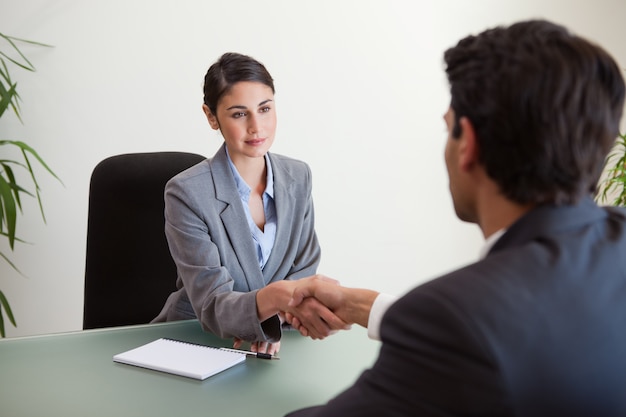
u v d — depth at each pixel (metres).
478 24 3.55
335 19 3.27
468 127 0.76
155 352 1.43
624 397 0.69
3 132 2.83
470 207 0.82
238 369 1.37
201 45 3.05
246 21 3.11
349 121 3.38
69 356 1.42
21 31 2.79
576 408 0.65
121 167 2.10
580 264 0.70
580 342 0.66
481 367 0.62
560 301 0.67
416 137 3.54
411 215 3.60
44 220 2.73
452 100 0.79
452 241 3.71
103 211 2.07
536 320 0.65
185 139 3.09
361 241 3.50
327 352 1.51
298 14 3.19
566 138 0.71
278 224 1.86
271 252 1.85
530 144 0.71
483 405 0.62
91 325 2.05
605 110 0.72
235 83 1.68
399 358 0.68
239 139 1.71
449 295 0.66
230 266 1.78
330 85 3.31
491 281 0.67
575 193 0.74
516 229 0.75
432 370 0.64
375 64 3.38
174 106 3.05
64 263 3.01
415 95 3.50
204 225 1.74
